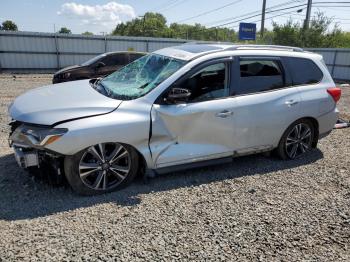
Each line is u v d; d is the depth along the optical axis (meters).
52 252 2.67
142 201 3.57
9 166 4.28
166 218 3.26
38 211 3.27
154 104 3.72
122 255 2.68
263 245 2.91
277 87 4.52
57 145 3.27
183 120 3.84
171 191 3.83
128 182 3.83
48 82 15.86
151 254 2.71
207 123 3.99
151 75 4.10
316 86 4.86
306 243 2.97
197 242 2.90
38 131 3.32
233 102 4.12
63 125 3.31
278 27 34.91
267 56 4.44
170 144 3.87
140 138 3.66
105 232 2.98
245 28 29.16
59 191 3.68
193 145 4.01
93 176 3.69
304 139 5.01
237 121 4.18
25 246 2.73
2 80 16.22
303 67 4.79
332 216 3.44
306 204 3.67
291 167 4.72
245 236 3.03
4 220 3.09
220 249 2.83
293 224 3.26
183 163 4.01
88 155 3.55
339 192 3.99
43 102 3.66
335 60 21.88
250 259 2.72
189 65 3.90
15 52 21.17
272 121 4.46
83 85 4.46
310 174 4.50
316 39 32.81
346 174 4.54
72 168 3.44
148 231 3.03
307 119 4.88
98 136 3.41
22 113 3.48
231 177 4.30
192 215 3.33
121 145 3.63
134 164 3.79
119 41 24.22
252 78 4.32
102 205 3.44
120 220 3.18
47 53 22.11
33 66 21.92
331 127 5.16
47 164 3.62
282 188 4.04
